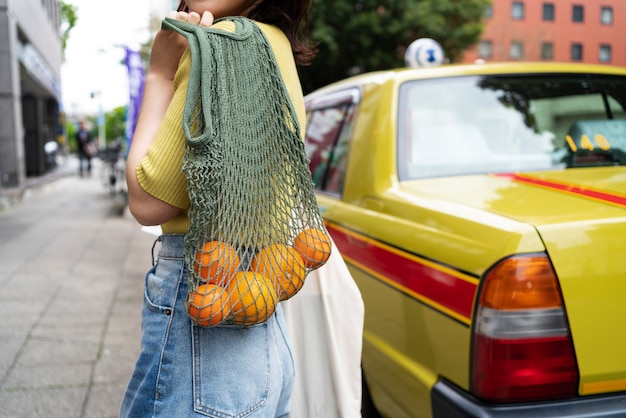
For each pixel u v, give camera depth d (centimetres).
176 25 126
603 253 173
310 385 169
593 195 199
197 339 125
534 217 182
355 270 255
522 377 170
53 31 2697
